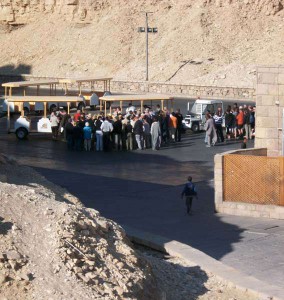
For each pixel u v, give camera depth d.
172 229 26.47
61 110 51.59
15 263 16.53
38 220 18.11
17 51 94.06
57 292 15.98
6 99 54.09
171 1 86.69
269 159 28.30
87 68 85.94
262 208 28.39
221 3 83.19
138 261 18.30
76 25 92.69
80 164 38.81
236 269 21.42
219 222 27.61
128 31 86.38
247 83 71.88
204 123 50.41
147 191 32.41
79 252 17.28
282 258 23.03
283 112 30.66
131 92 77.75
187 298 18.77
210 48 79.25
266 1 81.00
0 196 18.67
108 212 28.72
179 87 74.88
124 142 43.59
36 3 96.56
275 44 77.31
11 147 44.47
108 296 16.28
